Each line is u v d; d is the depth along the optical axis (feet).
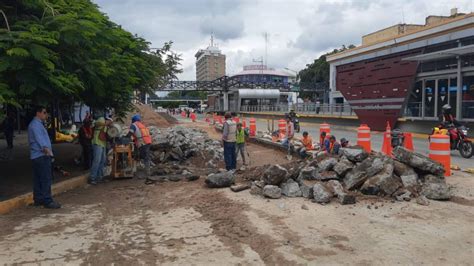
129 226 21.56
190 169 42.11
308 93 290.56
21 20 27.14
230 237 19.52
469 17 78.28
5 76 24.44
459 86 74.69
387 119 97.60
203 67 513.86
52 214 24.18
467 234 19.79
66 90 26.03
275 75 412.16
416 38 90.12
